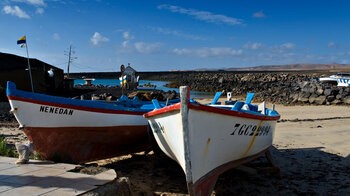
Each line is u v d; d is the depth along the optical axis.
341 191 5.83
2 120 13.68
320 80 40.88
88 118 6.80
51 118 6.26
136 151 8.70
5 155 6.57
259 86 41.19
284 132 12.15
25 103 5.89
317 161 8.01
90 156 7.41
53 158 6.66
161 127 5.60
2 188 4.27
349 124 14.08
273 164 6.80
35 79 23.30
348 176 6.73
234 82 50.50
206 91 46.44
